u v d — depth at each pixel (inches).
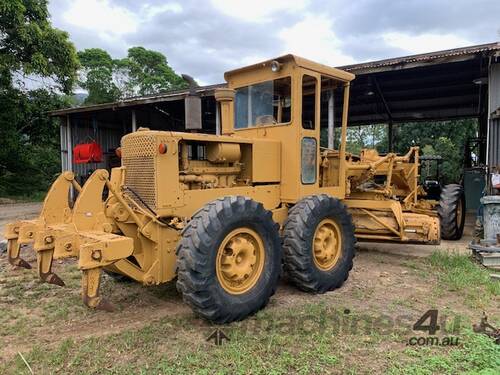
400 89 468.1
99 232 128.3
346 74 195.0
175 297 163.5
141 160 145.6
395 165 273.7
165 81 1175.6
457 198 283.7
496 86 308.0
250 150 170.1
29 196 670.5
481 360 107.9
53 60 631.8
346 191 230.2
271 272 146.5
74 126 562.6
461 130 964.0
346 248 178.9
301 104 174.4
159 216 140.9
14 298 162.4
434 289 173.2
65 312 146.5
